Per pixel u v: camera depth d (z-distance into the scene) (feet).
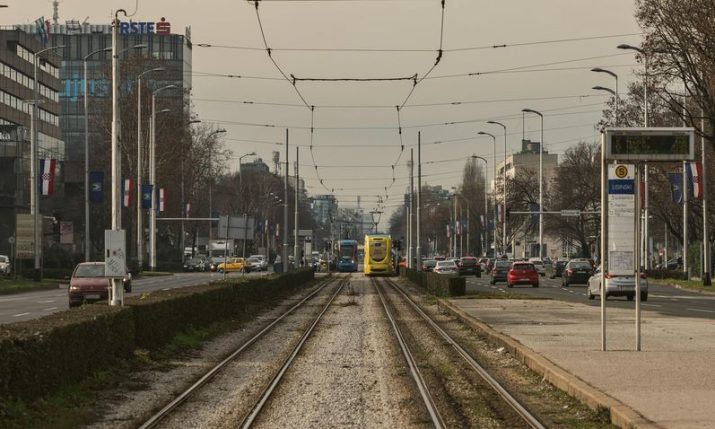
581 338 103.60
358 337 119.96
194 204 501.97
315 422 57.62
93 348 72.64
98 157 434.71
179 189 445.37
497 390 70.54
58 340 63.52
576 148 478.59
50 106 552.82
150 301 96.89
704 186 271.69
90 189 310.65
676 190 280.92
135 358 85.66
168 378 78.23
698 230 364.17
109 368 77.00
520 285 295.89
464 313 149.69
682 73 226.58
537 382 75.25
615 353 86.53
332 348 105.50
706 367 75.31
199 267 444.96
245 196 564.30
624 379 68.03
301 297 227.40
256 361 92.99
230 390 72.02
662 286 294.87
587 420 56.75
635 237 90.33
